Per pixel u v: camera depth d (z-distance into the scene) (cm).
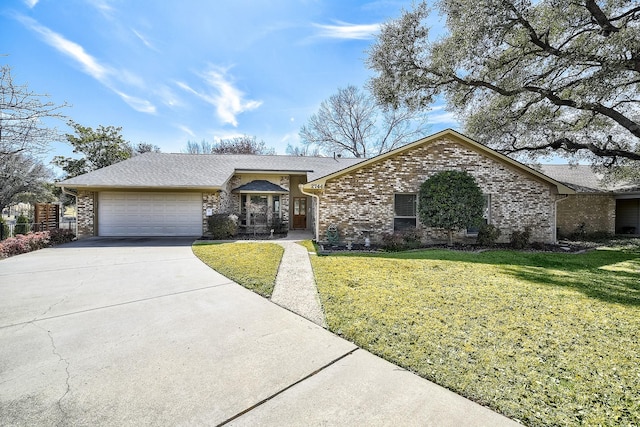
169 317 396
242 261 746
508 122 1261
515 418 211
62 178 2423
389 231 1112
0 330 354
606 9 900
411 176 1116
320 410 220
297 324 375
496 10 856
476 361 285
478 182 1129
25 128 793
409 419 211
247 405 225
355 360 291
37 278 593
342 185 1100
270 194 1541
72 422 206
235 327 366
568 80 1057
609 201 1562
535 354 298
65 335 342
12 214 2077
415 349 308
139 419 210
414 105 1227
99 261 760
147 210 1284
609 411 217
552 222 1152
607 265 777
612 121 1198
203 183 1233
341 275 612
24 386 246
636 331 356
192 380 256
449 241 1091
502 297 478
